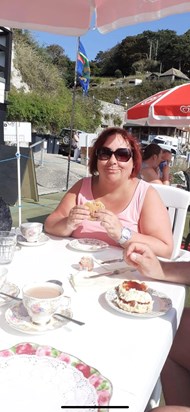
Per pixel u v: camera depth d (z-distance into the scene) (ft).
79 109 80.74
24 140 13.44
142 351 2.99
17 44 65.31
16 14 9.66
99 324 3.40
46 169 32.32
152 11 8.64
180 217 8.36
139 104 18.52
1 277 3.84
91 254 5.64
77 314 3.58
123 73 228.02
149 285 4.48
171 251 5.91
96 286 4.31
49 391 2.39
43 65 70.85
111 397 2.38
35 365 2.64
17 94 55.31
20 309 3.54
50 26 9.99
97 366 2.76
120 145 6.36
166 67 226.58
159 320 3.56
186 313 4.94
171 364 4.85
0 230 5.64
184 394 4.72
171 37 226.17
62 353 2.77
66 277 4.58
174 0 8.17
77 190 7.05
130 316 3.59
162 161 17.90
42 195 24.81
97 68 235.61
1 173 20.61
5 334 3.16
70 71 103.09
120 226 5.67
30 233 5.94
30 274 4.62
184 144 75.31
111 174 6.25
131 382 2.59
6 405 2.27
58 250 5.77
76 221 6.06
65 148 53.93
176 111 15.11
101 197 6.66
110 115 100.53
